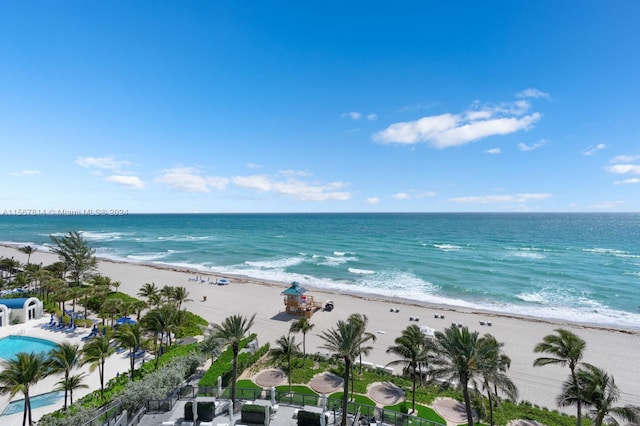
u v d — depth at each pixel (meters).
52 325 41.62
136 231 190.75
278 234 169.88
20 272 62.84
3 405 25.84
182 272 79.50
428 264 86.31
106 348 25.97
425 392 28.66
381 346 39.38
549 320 48.81
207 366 31.50
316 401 24.16
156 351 31.19
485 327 45.44
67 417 20.34
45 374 23.08
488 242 131.50
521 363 35.62
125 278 73.25
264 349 35.50
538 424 24.75
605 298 58.62
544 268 80.69
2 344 37.12
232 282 69.56
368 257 97.00
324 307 52.59
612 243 127.94
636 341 41.00
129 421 21.67
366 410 23.20
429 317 49.25
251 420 21.27
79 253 65.56
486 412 25.88
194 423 21.27
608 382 21.58
